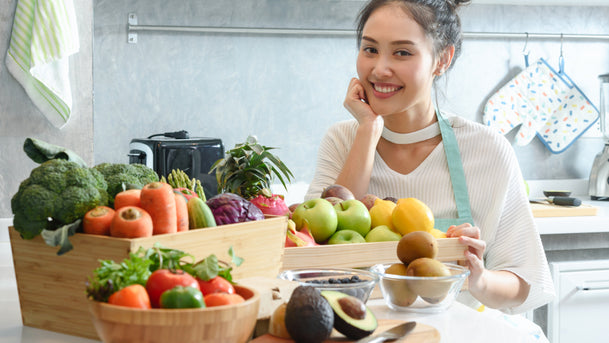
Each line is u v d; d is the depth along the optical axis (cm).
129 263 66
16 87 203
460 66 310
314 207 114
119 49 278
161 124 285
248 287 71
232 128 293
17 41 197
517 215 149
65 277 79
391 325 81
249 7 289
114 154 281
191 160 259
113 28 277
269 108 296
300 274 93
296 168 301
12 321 88
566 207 268
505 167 151
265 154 122
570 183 324
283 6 293
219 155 266
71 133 211
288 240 105
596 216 262
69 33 200
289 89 298
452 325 86
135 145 264
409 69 139
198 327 61
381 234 112
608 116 308
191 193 100
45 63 198
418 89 141
